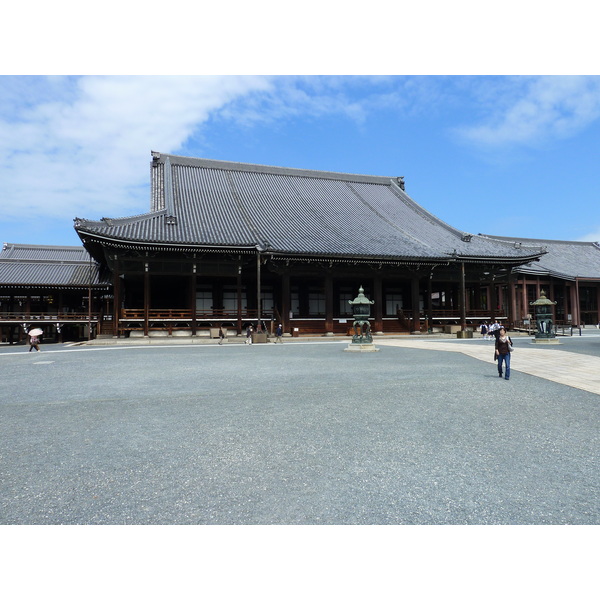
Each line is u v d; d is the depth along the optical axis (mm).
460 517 4520
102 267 45438
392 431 7539
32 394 11031
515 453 6457
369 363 17625
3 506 4754
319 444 6832
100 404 9750
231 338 35406
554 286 58375
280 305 43375
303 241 39000
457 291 50438
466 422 8141
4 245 53000
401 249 41062
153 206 45094
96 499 4918
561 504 4809
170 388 11773
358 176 61750
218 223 39750
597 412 8977
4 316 42750
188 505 4770
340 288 46250
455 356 20672
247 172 55844
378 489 5180
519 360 18375
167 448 6656
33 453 6453
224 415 8664
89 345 32375
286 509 4672
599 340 31703
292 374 14367
